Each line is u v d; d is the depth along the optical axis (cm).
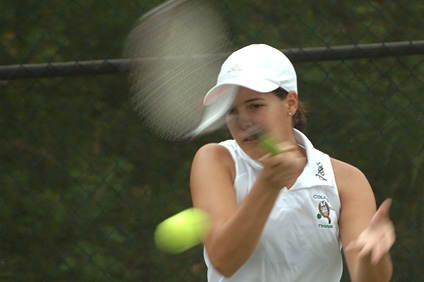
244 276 884
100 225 1939
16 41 2005
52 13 2023
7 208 1942
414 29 1988
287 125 909
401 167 1859
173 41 861
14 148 1953
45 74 1517
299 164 766
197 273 1845
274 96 876
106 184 1955
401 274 1739
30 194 1952
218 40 881
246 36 1822
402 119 1897
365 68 1906
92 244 1931
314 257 892
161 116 863
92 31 2000
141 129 1948
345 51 1525
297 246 882
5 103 1959
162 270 1866
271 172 753
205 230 830
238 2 1859
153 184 1933
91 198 1950
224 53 887
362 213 916
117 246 1919
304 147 930
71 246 1931
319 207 895
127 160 1958
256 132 853
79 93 1969
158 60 857
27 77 1516
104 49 1991
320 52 1520
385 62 1916
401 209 1828
